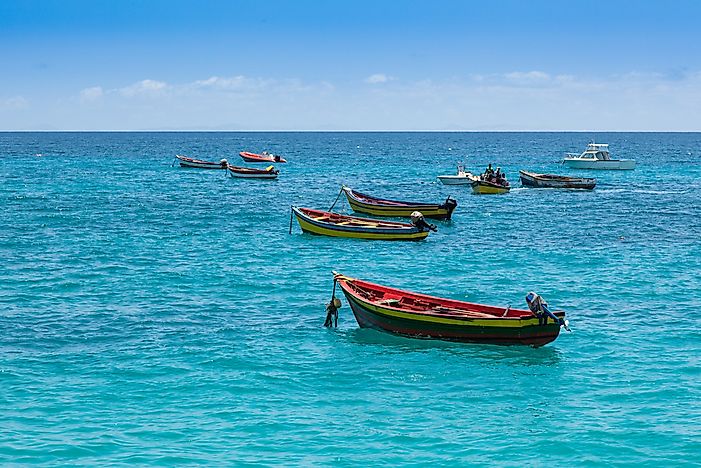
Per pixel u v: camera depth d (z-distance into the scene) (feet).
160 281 135.44
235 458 66.28
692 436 71.20
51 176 378.94
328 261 156.56
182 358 92.02
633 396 81.25
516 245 177.27
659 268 148.36
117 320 109.19
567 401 80.07
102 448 67.62
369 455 67.41
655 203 267.80
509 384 84.94
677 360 92.38
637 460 66.80
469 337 97.81
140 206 249.75
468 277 141.28
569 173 429.38
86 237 184.14
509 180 384.06
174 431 71.51
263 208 249.34
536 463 66.33
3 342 97.76
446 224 213.25
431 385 84.64
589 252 166.91
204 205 256.11
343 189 232.53
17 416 74.13
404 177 396.16
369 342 99.55
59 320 108.78
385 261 157.07
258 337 101.30
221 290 129.18
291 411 76.74
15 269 144.15
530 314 97.35
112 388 81.97
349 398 80.59
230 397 80.02
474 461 66.59
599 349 96.68
